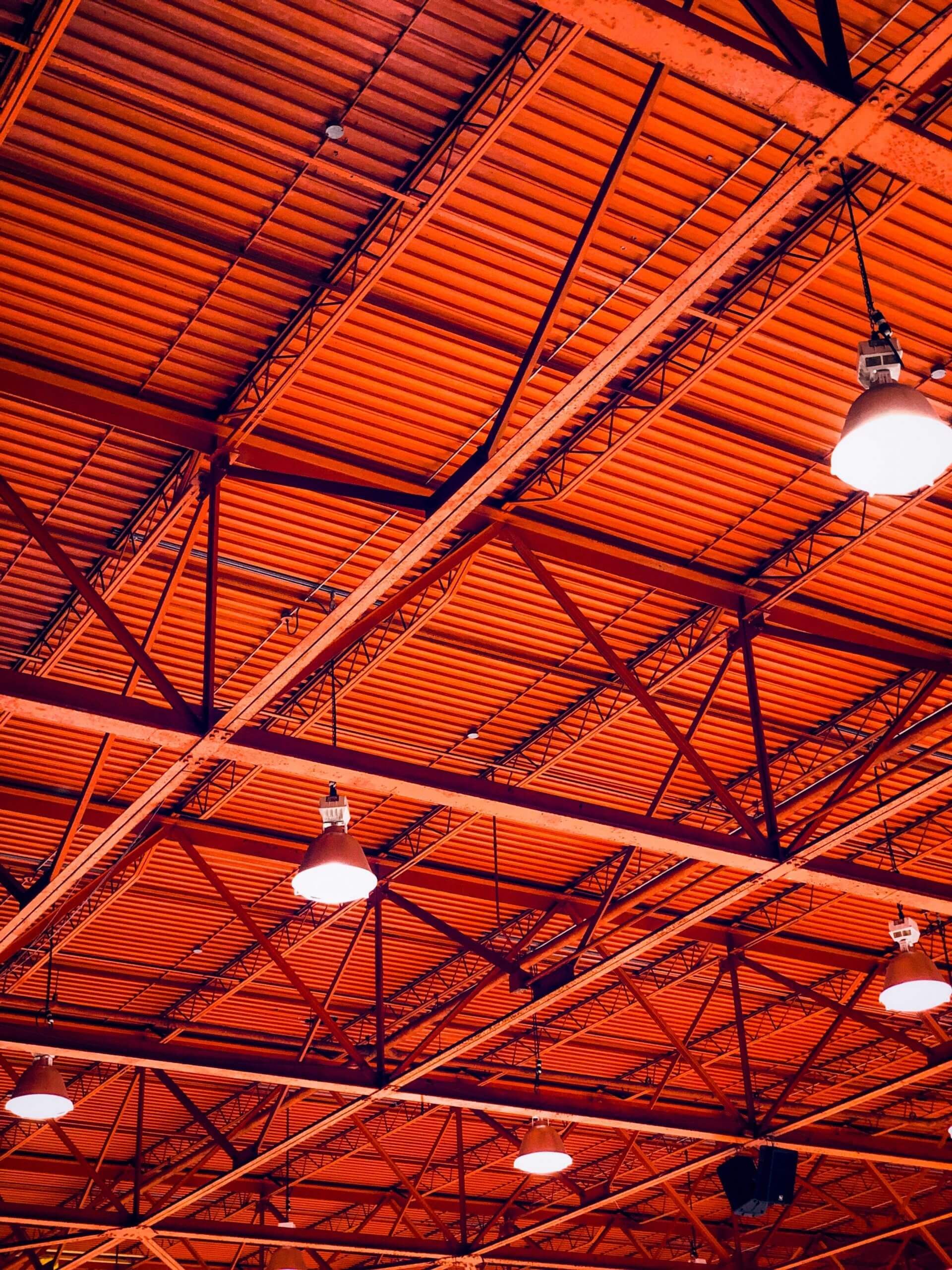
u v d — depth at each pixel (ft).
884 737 63.10
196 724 48.98
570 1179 117.50
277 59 38.14
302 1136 91.09
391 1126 111.75
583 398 41.47
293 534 55.06
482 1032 77.20
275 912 82.64
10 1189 116.57
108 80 37.68
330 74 38.63
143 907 81.25
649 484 54.19
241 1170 94.73
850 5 38.70
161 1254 99.66
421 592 54.08
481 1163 122.93
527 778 71.87
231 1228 103.19
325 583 57.93
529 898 82.17
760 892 84.48
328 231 42.86
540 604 60.34
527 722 68.28
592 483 53.88
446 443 51.19
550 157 41.34
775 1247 149.79
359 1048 99.14
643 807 75.05
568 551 56.18
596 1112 86.99
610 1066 107.14
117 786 69.97
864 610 61.52
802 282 44.68
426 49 38.14
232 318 45.39
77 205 41.27
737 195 42.80
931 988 63.31
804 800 68.03
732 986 92.68
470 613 60.75
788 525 56.80
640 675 64.90
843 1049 107.45
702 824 76.43
